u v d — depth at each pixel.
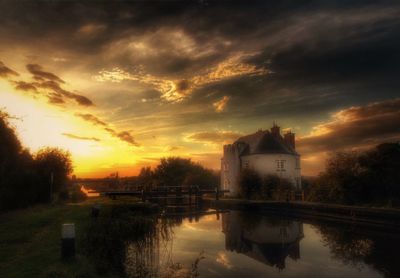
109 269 11.40
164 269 13.59
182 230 25.94
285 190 43.06
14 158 26.11
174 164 69.25
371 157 31.56
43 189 32.41
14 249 11.22
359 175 30.70
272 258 16.58
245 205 40.78
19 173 27.06
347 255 16.95
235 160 56.97
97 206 18.98
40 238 12.91
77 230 14.56
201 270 13.91
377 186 30.05
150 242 17.89
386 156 30.64
